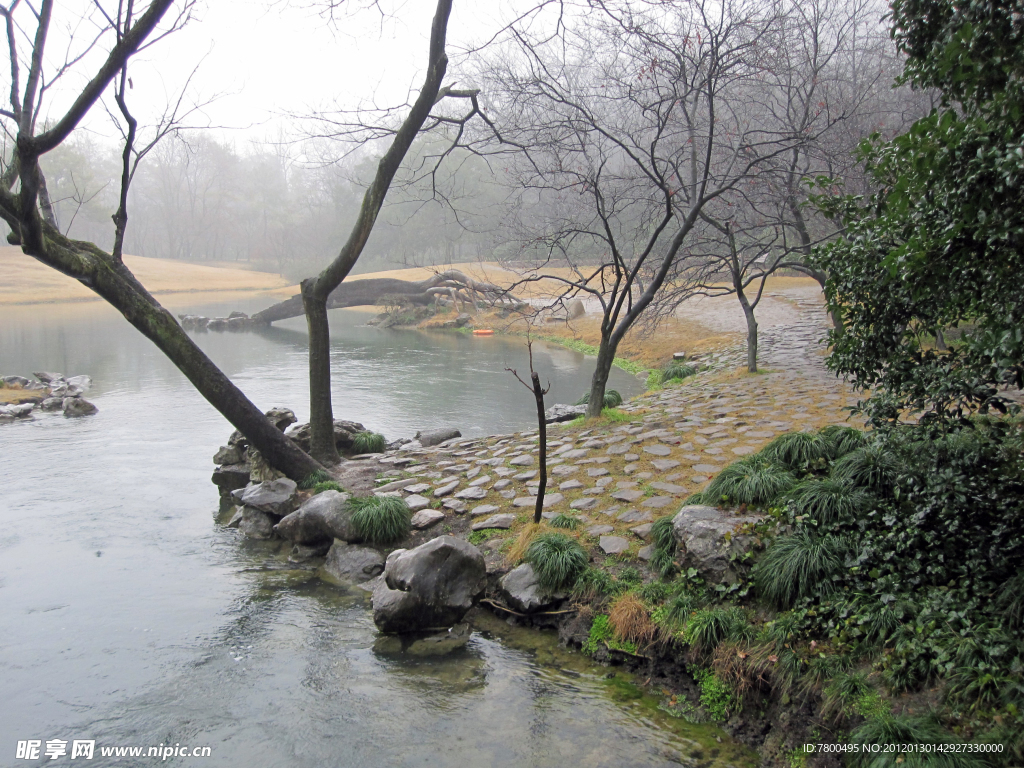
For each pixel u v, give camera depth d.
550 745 4.67
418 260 63.44
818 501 5.74
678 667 5.33
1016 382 3.71
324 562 7.90
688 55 10.24
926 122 3.69
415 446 11.16
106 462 11.89
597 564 6.41
